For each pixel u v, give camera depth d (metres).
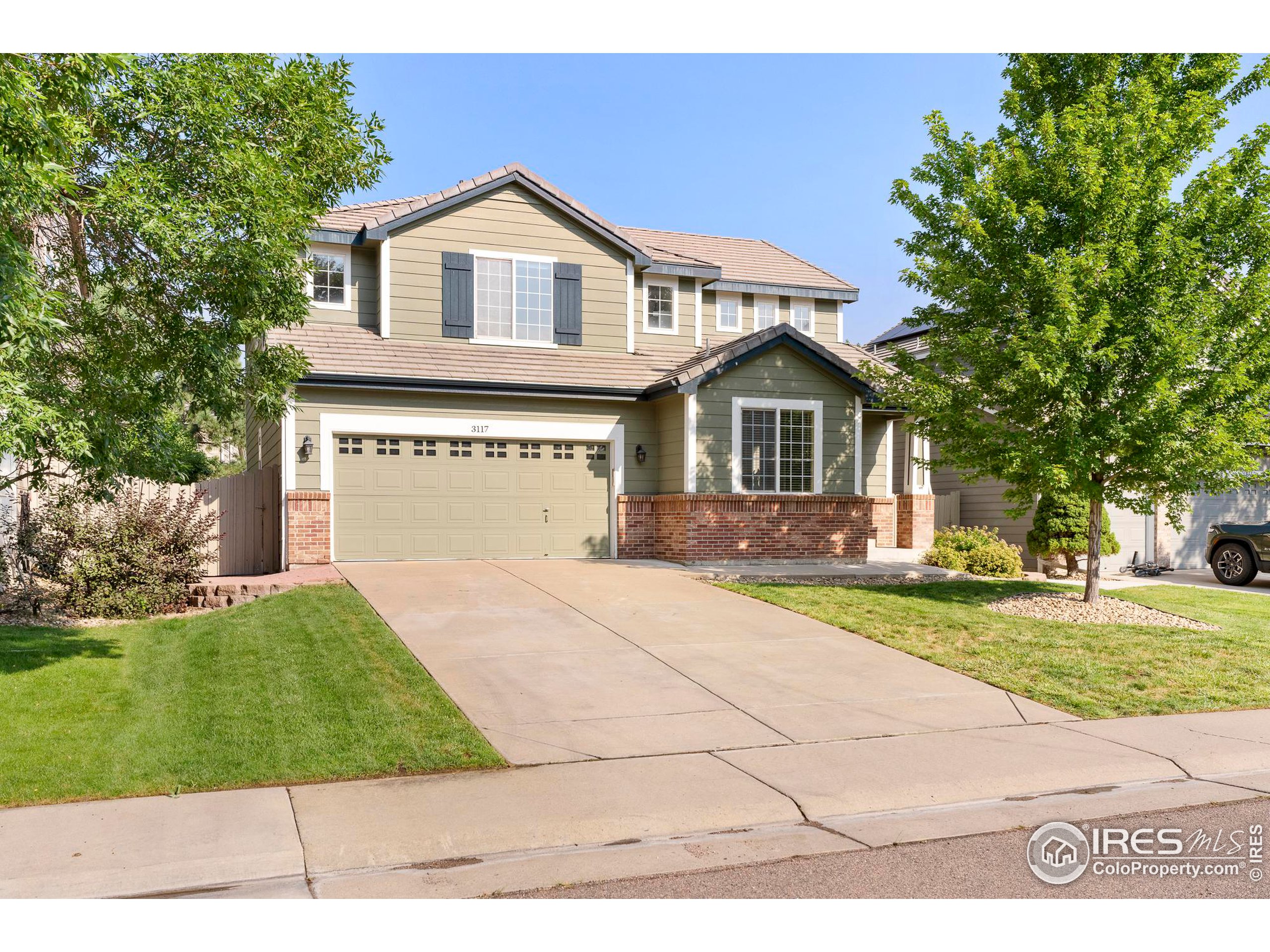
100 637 10.09
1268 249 11.73
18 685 7.84
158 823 5.37
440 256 17.08
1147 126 11.93
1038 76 13.25
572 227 18.12
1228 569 17.98
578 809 5.72
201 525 12.59
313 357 15.26
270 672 8.55
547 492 16.89
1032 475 12.45
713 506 16.42
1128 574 19.91
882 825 5.60
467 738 6.98
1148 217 11.98
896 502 20.39
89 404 8.43
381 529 15.70
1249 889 4.71
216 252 8.02
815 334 22.19
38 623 10.71
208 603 12.22
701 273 20.12
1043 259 11.84
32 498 12.42
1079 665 9.68
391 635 10.03
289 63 9.47
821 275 22.72
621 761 6.68
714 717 7.80
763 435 17.08
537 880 4.76
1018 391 12.27
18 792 5.73
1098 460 12.19
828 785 6.24
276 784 6.07
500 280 17.56
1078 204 12.25
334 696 7.89
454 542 16.20
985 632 11.06
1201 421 11.67
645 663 9.45
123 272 8.67
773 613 11.96
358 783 6.15
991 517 20.75
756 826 5.55
